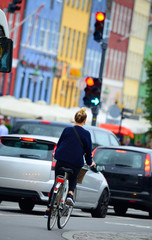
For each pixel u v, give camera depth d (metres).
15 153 28.91
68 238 20.88
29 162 28.64
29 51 98.44
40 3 99.12
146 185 36.09
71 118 68.00
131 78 130.50
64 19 106.38
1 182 28.75
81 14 110.88
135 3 128.88
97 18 41.62
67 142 23.25
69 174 23.36
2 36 26.27
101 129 43.41
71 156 23.16
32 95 100.81
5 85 94.81
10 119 92.19
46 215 22.73
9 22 94.31
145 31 134.25
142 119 97.56
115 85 124.88
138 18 131.00
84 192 30.89
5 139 29.23
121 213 37.69
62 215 23.58
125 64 127.69
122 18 124.94
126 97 129.25
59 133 41.16
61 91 107.81
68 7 106.94
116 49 124.06
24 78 98.31
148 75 96.06
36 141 28.95
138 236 23.27
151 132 90.69
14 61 95.81
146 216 37.94
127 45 127.69
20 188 28.62
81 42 112.19
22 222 24.23
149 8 134.88
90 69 116.50
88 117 75.38
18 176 28.62
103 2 117.56
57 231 22.73
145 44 134.88
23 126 41.69
